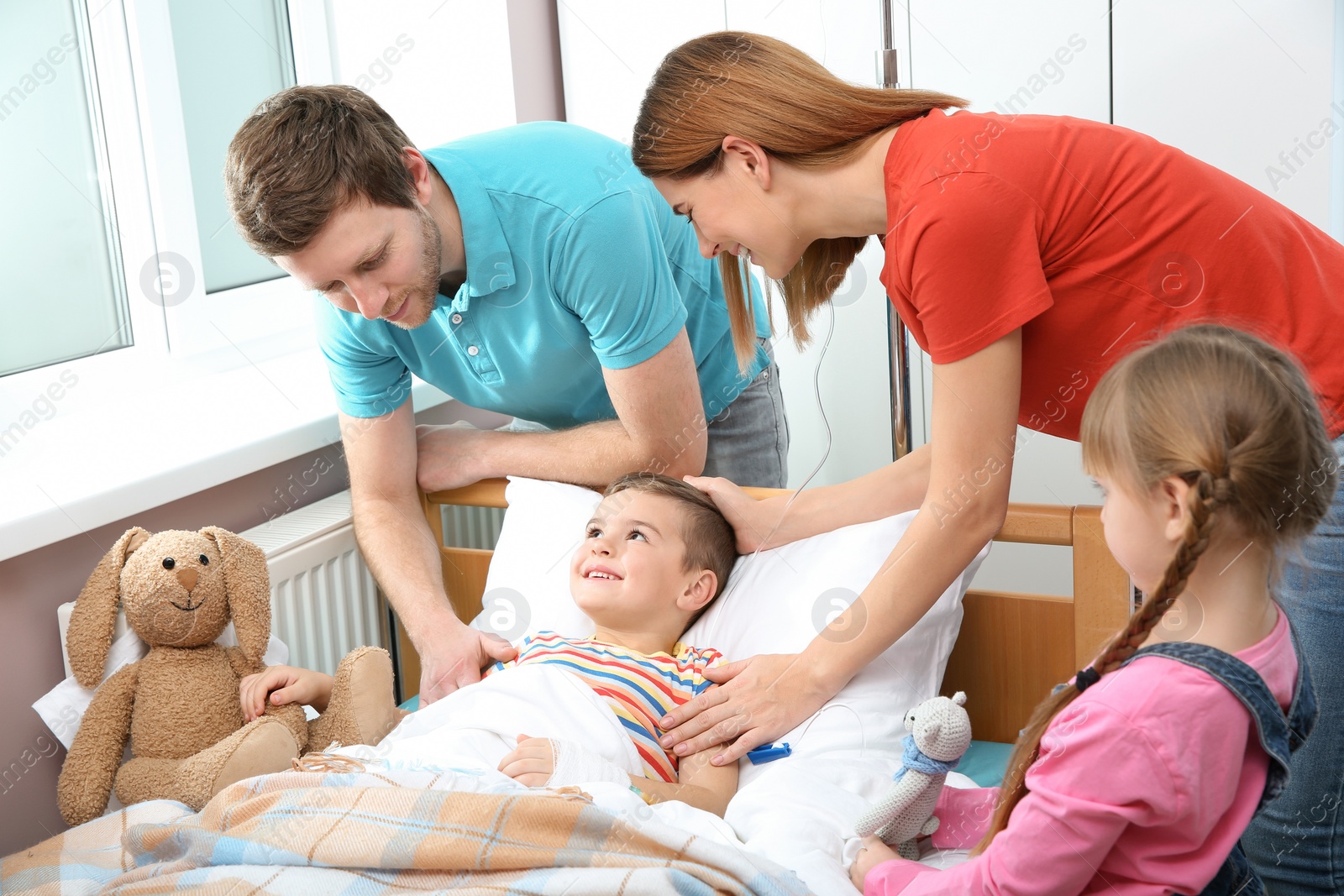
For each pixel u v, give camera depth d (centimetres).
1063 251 102
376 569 158
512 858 96
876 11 203
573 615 149
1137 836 77
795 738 125
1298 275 101
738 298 137
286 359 202
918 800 99
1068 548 214
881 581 117
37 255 166
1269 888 111
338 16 208
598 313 140
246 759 128
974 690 146
